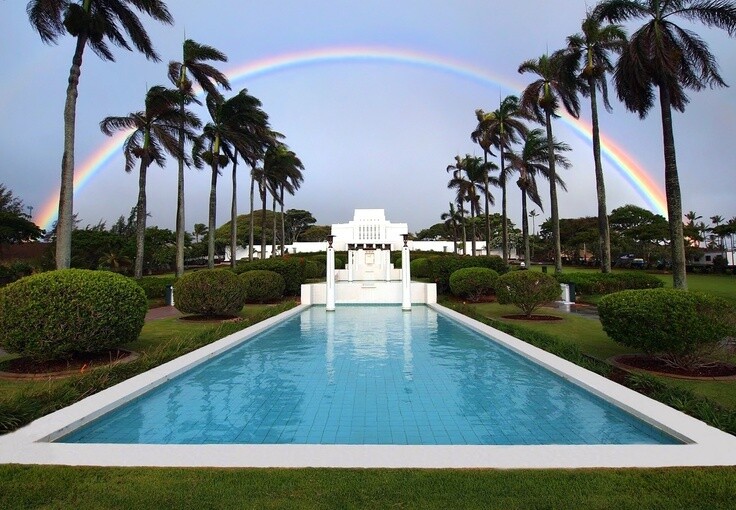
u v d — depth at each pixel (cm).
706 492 334
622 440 479
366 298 2083
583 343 1008
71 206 1424
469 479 355
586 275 2150
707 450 410
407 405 606
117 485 350
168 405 610
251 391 677
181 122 2434
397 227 4616
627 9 1631
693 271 4078
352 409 591
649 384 623
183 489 343
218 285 1423
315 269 3488
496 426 525
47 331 729
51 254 3141
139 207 2391
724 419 478
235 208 3059
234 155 2969
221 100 2702
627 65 1589
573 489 340
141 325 854
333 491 338
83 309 748
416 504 319
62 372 750
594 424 530
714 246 6262
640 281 2088
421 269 3378
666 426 471
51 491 342
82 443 469
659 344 709
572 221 6538
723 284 2694
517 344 959
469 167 4078
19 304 726
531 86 2514
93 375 671
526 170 3164
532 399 630
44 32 1459
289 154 4147
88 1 1505
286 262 2344
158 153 2503
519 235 7531
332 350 1002
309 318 1597
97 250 3922
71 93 1443
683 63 1561
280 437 497
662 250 4591
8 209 4038
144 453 412
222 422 545
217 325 1342
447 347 1031
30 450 420
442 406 601
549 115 2500
